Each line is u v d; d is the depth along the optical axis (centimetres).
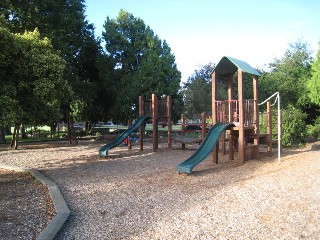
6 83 1017
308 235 490
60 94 1176
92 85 2558
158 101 1797
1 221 560
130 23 2991
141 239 482
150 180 935
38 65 1045
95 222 561
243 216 584
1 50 974
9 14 1892
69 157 1507
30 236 491
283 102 2617
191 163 1036
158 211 622
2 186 861
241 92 1220
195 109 3534
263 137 1447
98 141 2552
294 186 819
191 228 525
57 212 590
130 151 1728
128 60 2956
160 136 2995
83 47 2555
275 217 575
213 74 1309
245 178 941
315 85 2302
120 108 2769
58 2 2105
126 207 652
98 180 940
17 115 999
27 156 1555
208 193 762
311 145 1886
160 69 2814
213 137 1188
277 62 3169
